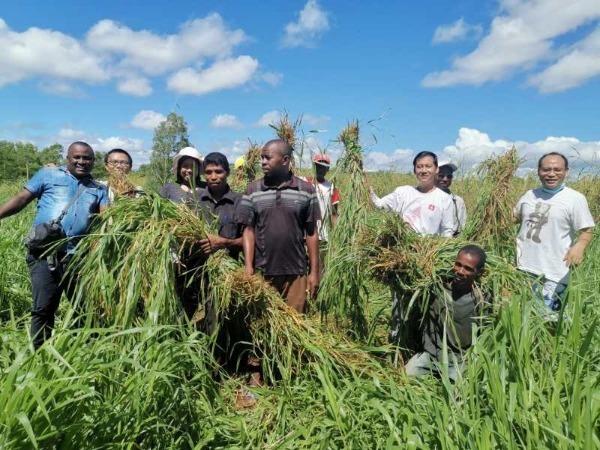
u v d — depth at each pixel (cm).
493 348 309
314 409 334
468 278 367
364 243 413
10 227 785
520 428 259
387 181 921
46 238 401
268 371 389
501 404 257
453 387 296
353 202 450
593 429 239
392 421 280
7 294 539
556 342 293
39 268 412
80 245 388
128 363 290
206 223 438
